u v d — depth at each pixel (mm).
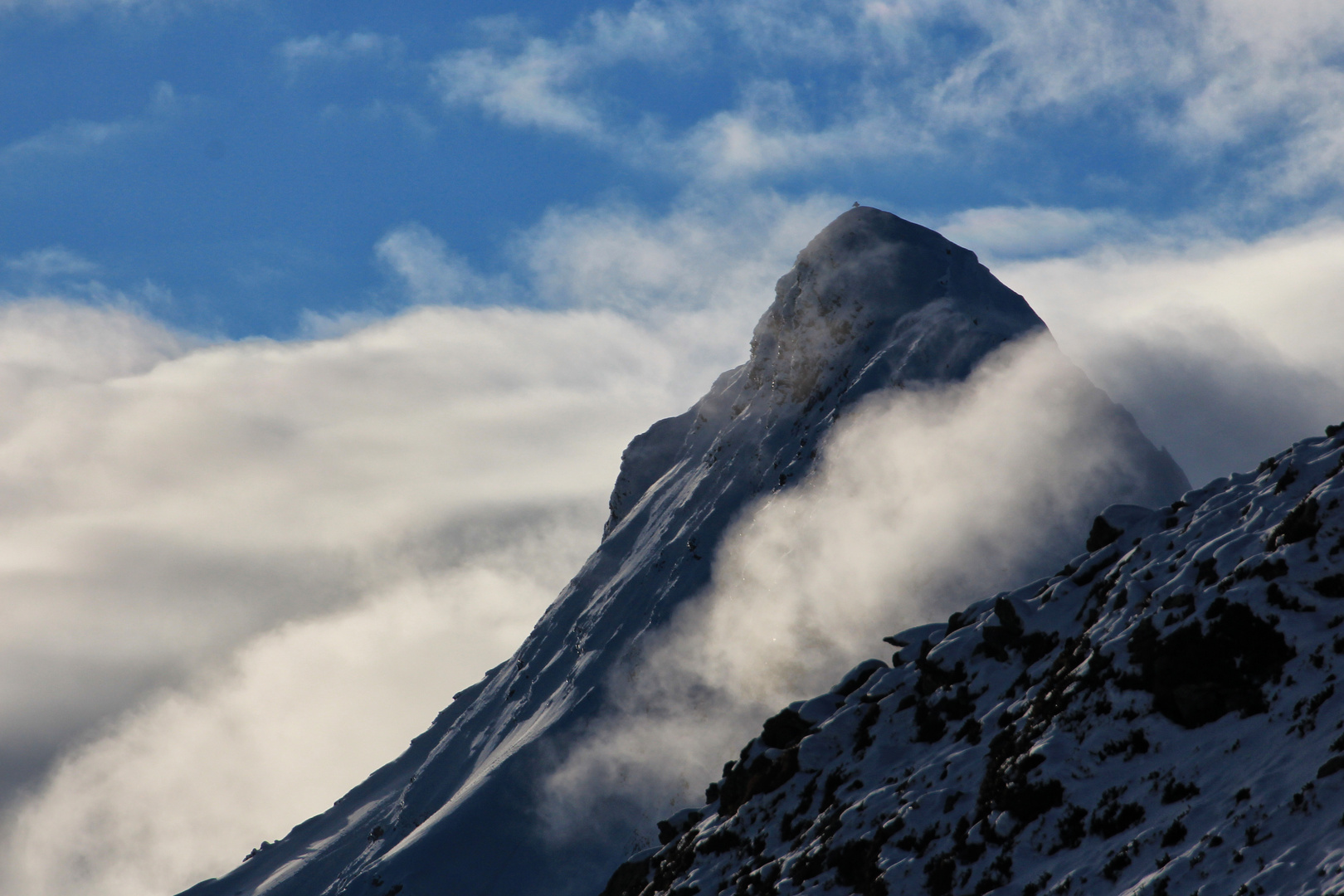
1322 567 91312
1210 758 85312
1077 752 95875
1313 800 72375
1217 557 100750
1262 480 113062
